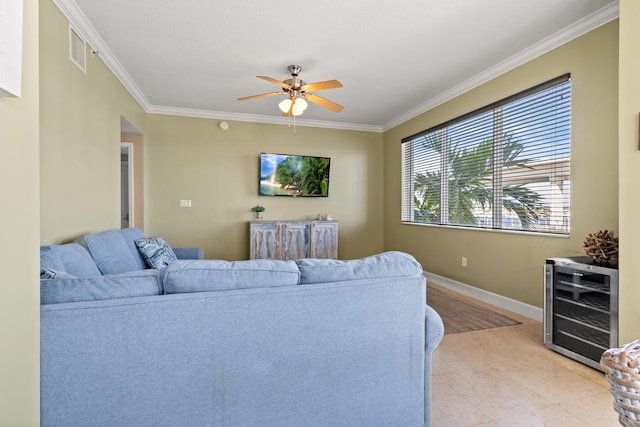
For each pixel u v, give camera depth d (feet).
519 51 10.38
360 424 4.74
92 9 8.13
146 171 15.92
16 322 3.03
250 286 4.38
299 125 18.38
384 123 19.07
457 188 13.85
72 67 7.95
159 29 9.09
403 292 4.89
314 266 4.82
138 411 3.92
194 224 16.71
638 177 6.26
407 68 11.62
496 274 11.76
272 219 17.94
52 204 6.98
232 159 17.25
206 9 8.21
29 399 3.27
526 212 10.65
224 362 4.16
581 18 8.58
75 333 3.71
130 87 12.79
